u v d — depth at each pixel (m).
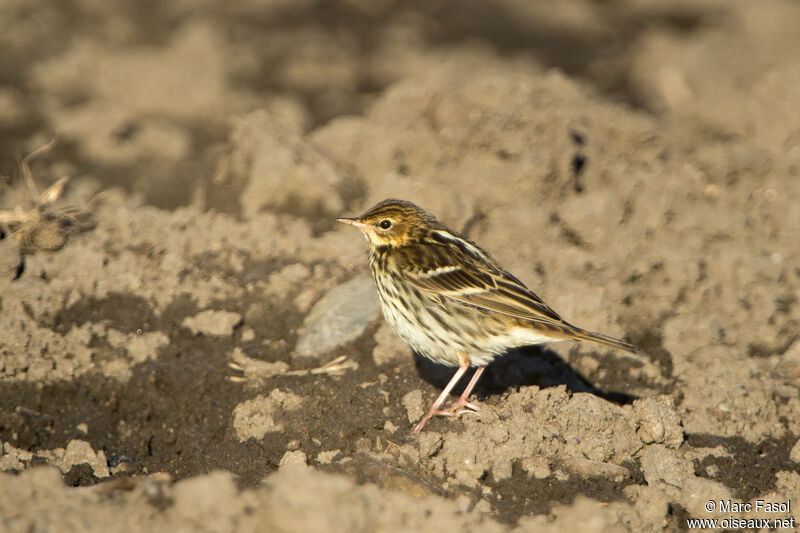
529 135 15.38
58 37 22.78
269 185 14.52
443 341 10.66
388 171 15.39
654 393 11.62
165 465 10.49
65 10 24.36
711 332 12.44
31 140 18.44
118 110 19.53
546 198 15.03
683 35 26.25
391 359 11.45
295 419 10.45
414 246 10.84
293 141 15.16
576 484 9.52
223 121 19.59
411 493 9.25
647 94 22.48
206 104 19.91
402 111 16.55
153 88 20.38
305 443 10.26
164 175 17.47
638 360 11.99
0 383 10.85
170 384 11.13
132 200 16.09
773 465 10.35
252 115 15.63
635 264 13.74
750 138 18.22
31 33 22.81
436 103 16.53
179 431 10.76
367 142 15.59
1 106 19.33
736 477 10.15
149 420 10.89
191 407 10.96
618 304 13.12
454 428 10.07
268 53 23.14
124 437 10.73
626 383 11.77
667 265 13.59
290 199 14.59
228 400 10.99
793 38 25.36
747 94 19.75
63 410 10.84
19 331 11.23
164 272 12.59
